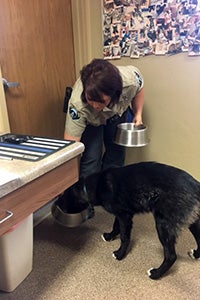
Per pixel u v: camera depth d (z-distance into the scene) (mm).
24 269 1450
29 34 1850
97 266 1549
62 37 2115
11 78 1782
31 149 1187
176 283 1413
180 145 2182
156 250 1655
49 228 1906
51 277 1480
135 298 1338
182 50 1931
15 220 977
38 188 1054
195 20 1832
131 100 1870
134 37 2074
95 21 2195
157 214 1397
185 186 1381
